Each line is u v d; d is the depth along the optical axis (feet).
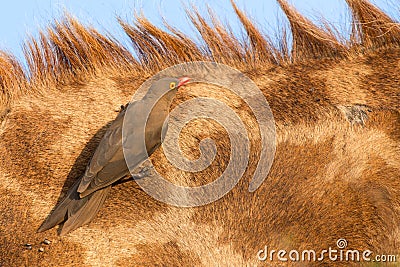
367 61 49.19
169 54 50.62
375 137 45.57
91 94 48.26
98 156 41.42
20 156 45.29
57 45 50.08
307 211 43.47
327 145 45.44
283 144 45.65
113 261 41.65
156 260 41.91
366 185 43.93
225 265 41.96
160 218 43.32
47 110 47.42
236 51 50.62
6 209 43.32
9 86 48.80
